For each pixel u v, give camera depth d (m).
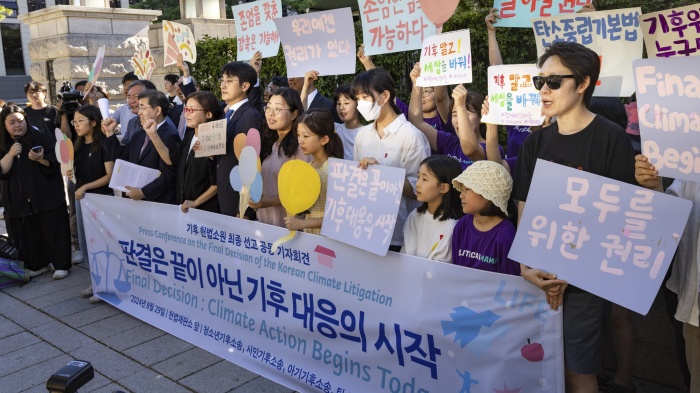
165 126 4.61
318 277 3.20
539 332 2.44
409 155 3.45
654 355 3.24
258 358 3.61
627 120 3.08
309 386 3.30
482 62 6.29
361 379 3.07
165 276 4.28
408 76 6.99
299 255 3.28
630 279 2.20
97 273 4.88
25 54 35.50
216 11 10.55
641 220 2.18
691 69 2.12
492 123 3.29
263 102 5.41
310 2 17.77
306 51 4.35
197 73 9.63
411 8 3.84
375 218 2.88
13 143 5.39
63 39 10.55
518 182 2.62
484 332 2.57
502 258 2.62
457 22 6.32
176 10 22.16
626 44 2.92
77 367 1.91
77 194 4.89
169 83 7.06
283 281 3.41
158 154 4.65
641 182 2.29
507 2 3.56
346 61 4.19
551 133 2.49
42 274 5.73
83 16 10.66
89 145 5.15
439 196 2.90
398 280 2.84
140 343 4.12
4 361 3.98
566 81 2.33
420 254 3.00
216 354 3.85
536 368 2.47
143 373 3.71
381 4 3.96
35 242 5.59
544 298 2.40
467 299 2.61
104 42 10.90
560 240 2.32
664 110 2.19
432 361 2.77
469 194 2.62
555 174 2.33
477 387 2.63
